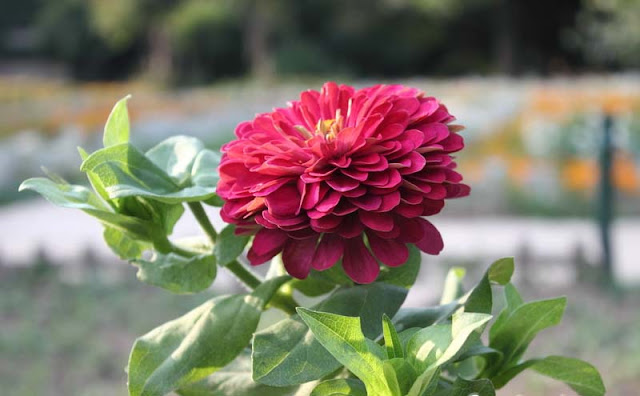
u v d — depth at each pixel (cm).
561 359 127
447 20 3697
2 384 527
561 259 737
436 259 768
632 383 486
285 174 109
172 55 3862
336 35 3675
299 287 132
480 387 106
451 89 2361
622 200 1053
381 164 106
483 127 1559
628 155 1097
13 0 4688
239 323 118
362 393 104
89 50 4181
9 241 915
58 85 3406
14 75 4500
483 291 118
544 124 1374
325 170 109
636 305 637
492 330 129
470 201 1046
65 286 725
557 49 3822
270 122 120
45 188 118
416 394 96
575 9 3738
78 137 1508
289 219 106
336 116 118
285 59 3506
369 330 114
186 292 123
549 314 126
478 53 3878
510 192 1067
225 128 1855
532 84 2594
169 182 126
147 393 114
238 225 112
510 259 120
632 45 2000
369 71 3762
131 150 125
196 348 116
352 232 107
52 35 4175
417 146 108
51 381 532
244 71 3841
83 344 590
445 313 120
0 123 1672
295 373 106
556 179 1102
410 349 100
